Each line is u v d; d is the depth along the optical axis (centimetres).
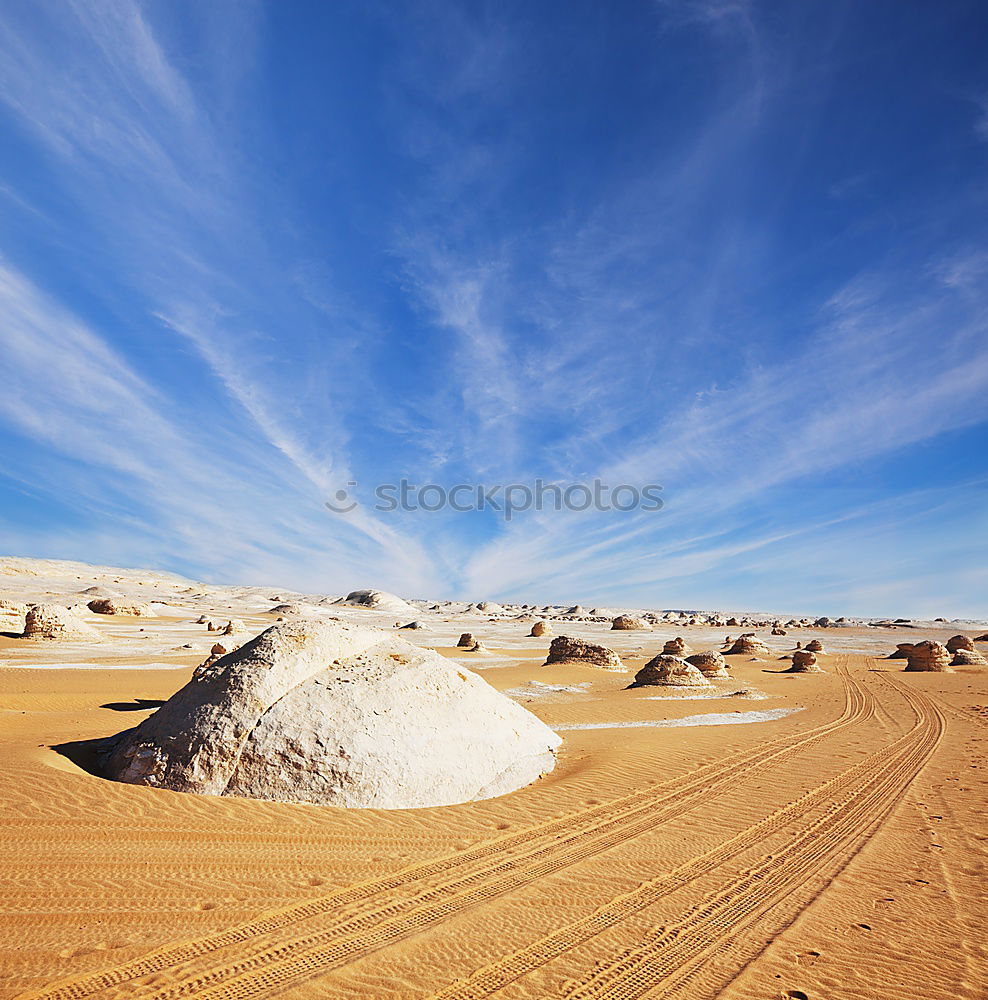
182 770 912
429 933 576
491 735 1084
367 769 921
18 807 814
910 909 636
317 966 519
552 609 14225
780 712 2164
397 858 748
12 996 470
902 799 1030
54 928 569
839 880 706
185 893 642
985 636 6397
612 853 779
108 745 1101
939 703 2394
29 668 2862
